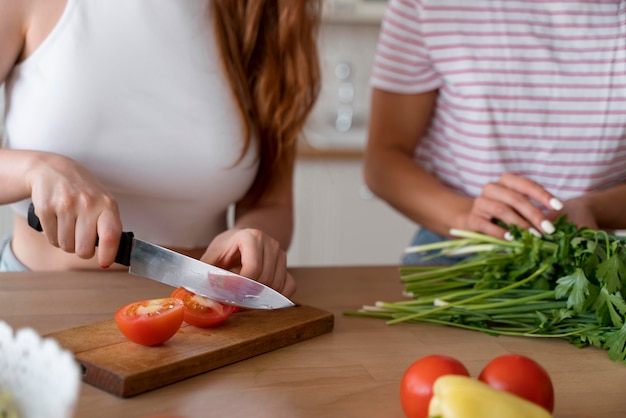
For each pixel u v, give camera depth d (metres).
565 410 0.83
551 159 1.48
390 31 1.50
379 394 0.85
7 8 1.09
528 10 1.45
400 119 1.54
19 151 1.03
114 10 1.14
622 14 1.45
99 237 0.94
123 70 1.16
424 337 1.05
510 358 0.75
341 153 2.92
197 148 1.23
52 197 0.96
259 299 0.98
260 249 1.06
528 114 1.46
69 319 1.01
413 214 1.47
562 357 1.00
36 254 1.27
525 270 1.12
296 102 1.29
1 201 1.03
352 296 1.23
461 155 1.51
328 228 2.98
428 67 1.50
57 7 1.12
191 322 0.96
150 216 1.27
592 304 1.00
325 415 0.79
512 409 0.63
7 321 0.99
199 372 0.87
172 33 1.18
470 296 1.13
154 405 0.78
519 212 1.25
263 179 1.37
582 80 1.45
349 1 3.22
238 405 0.80
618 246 1.03
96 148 1.17
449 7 1.45
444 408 0.64
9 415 0.60
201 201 1.28
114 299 1.11
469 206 1.38
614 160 1.50
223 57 1.23
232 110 1.25
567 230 1.18
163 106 1.19
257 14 1.22
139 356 0.85
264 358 0.94
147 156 1.20
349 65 3.63
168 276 0.99
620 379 0.93
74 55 1.12
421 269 1.25
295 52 1.27
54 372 0.60
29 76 1.14
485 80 1.45
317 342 1.01
